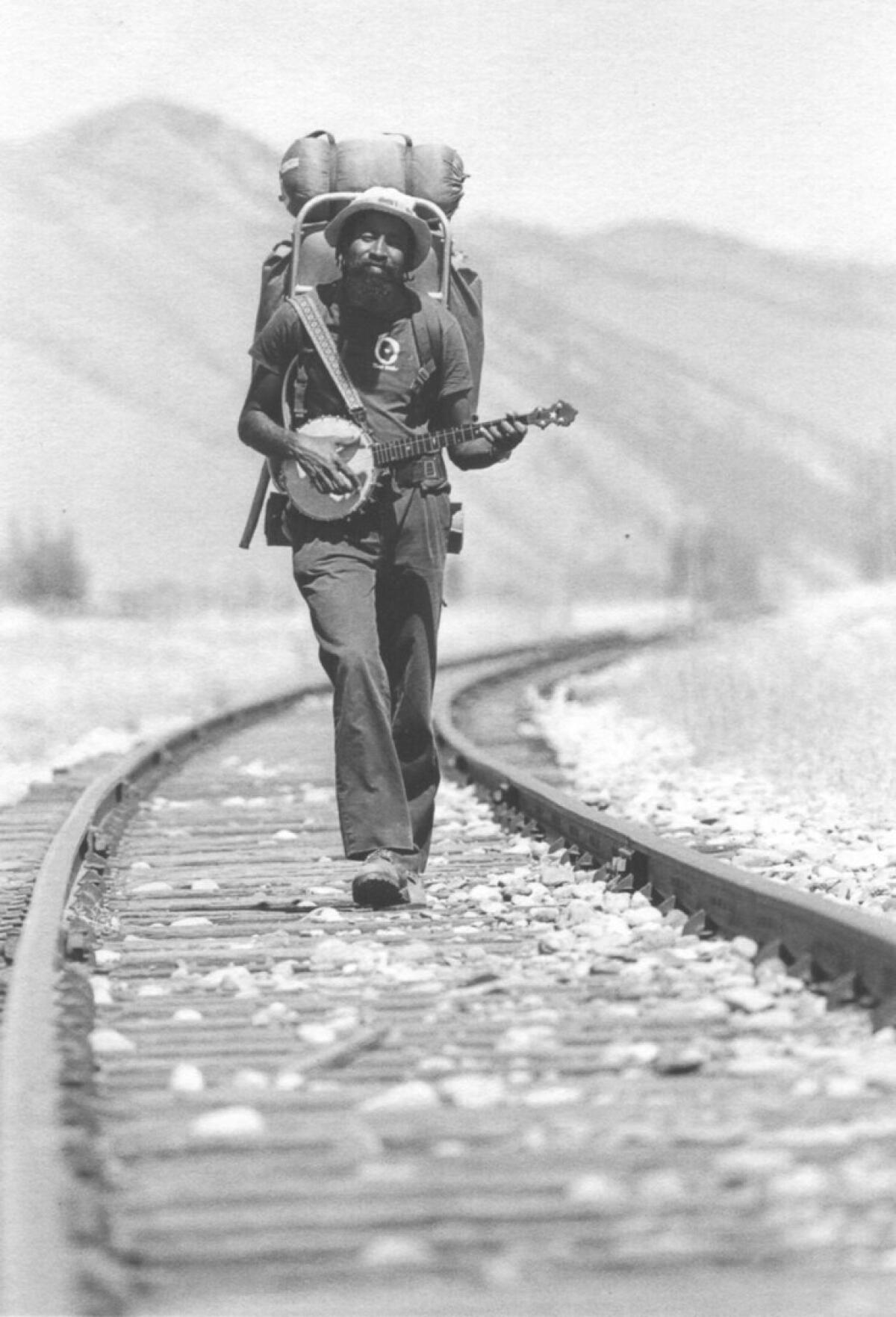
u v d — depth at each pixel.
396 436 27.94
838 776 43.06
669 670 83.50
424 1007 20.69
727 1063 17.52
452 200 31.48
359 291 27.69
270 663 108.25
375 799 27.98
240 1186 13.99
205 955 24.25
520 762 53.75
